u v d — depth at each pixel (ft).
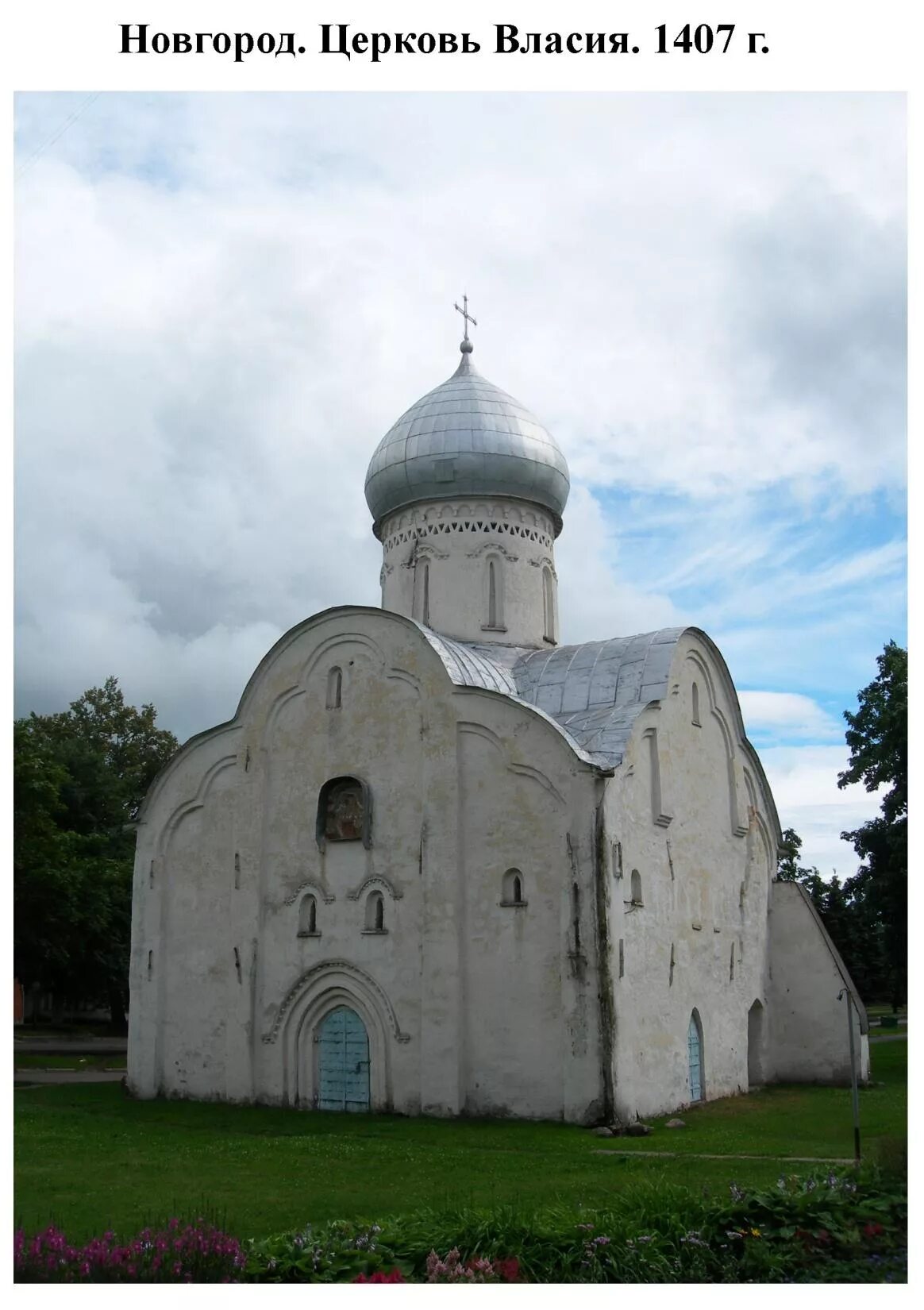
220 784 98.12
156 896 99.45
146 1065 96.17
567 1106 74.84
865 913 137.90
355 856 88.63
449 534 106.32
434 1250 36.60
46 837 138.72
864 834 132.77
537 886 79.41
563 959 76.89
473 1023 80.02
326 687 93.09
